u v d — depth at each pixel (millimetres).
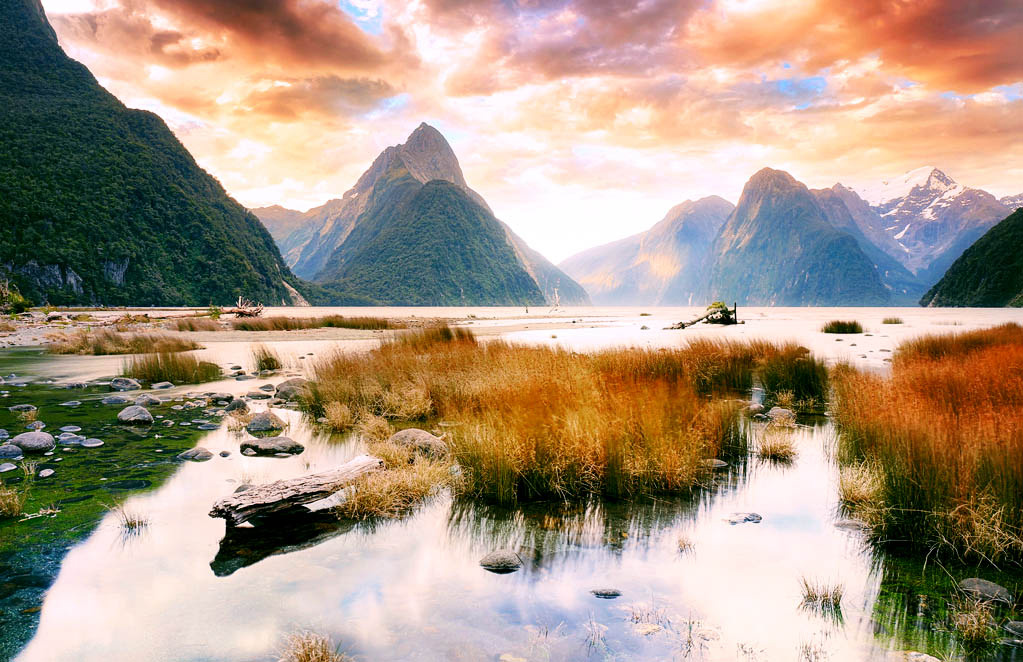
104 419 10734
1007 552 5035
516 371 11375
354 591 4328
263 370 18828
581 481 6898
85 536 5316
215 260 184875
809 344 25578
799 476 7562
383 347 17844
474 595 4289
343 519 5957
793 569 4828
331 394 11891
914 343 20031
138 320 46188
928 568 4887
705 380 13930
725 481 7352
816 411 11961
